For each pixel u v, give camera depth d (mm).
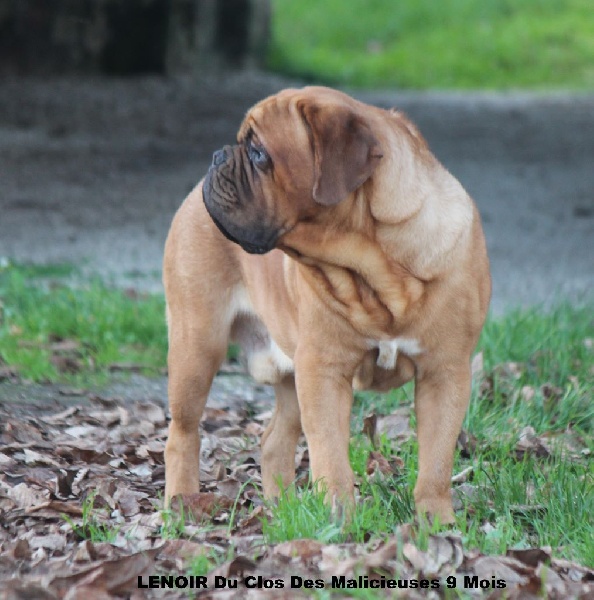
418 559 7098
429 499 8305
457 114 40938
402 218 7855
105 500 8914
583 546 7906
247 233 7922
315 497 8102
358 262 7895
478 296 8172
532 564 7441
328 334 8141
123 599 6883
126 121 34406
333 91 8164
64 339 14500
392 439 10852
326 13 59500
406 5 60656
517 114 41531
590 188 28562
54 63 39312
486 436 10656
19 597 6637
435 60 54625
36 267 17984
